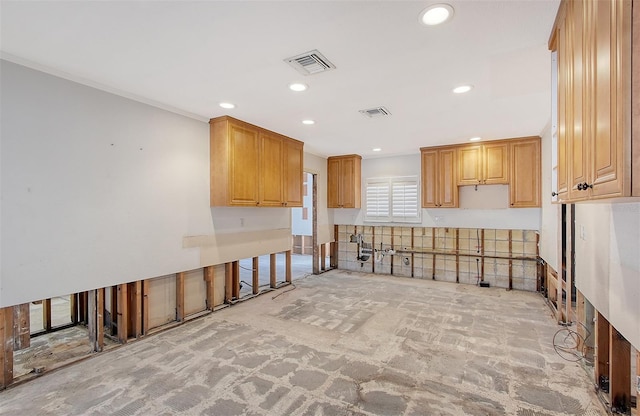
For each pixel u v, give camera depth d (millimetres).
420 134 4652
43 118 2482
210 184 3898
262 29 1938
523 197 4859
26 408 2094
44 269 2494
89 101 2766
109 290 3309
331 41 2076
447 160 5398
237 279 4484
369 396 2230
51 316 3652
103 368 2605
